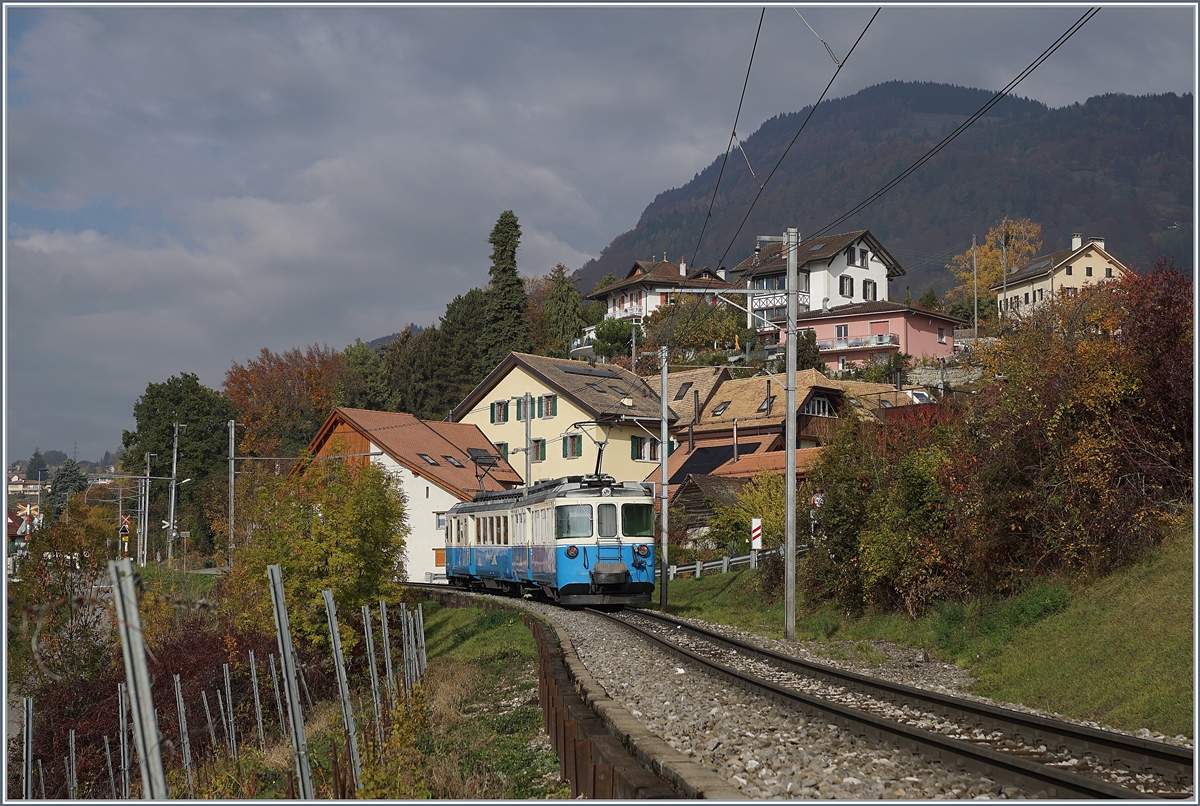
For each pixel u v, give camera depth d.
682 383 57.56
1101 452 17.42
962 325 80.19
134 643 5.12
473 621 26.72
